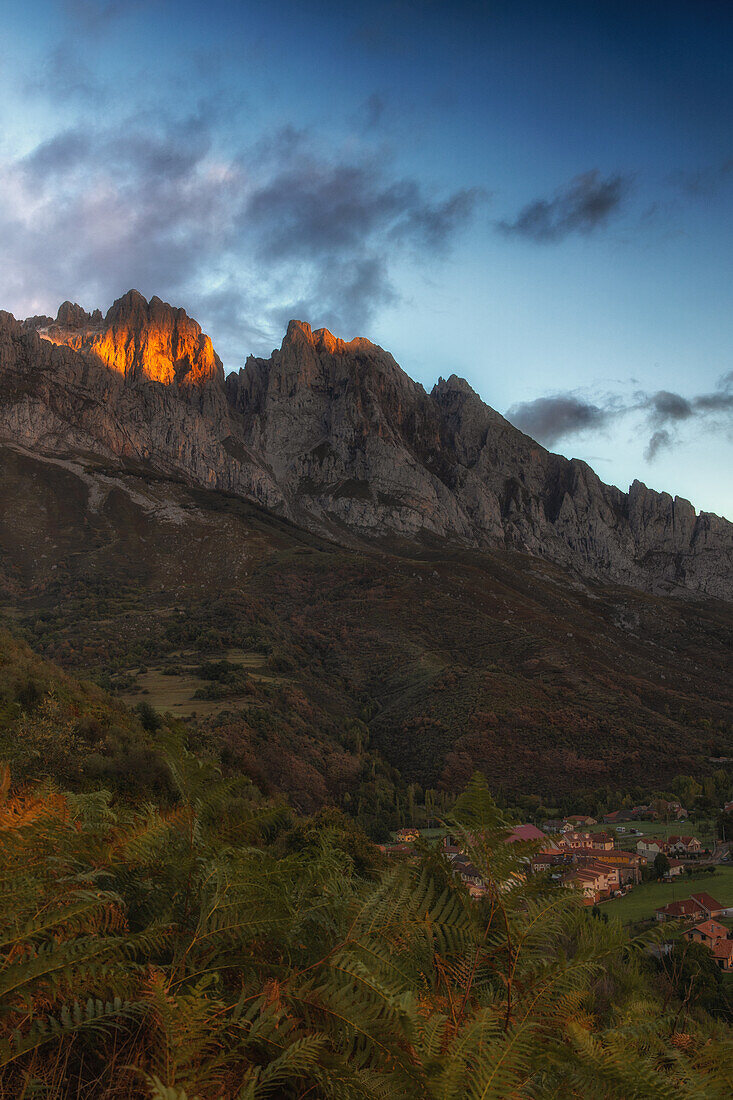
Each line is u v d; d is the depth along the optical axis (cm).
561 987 144
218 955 175
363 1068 135
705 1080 124
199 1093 126
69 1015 134
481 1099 106
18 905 142
